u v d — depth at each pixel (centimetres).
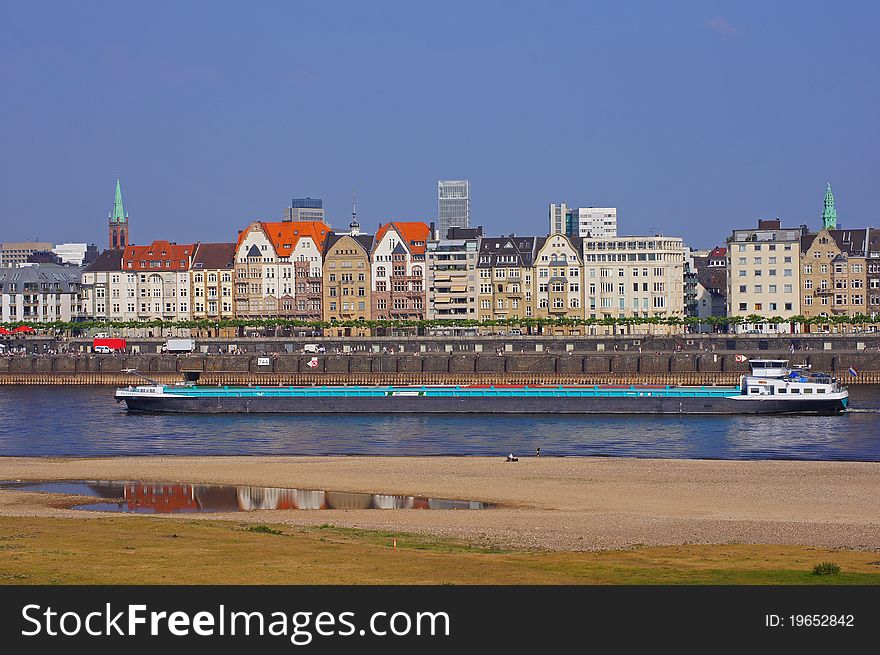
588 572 8906
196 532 10500
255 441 19262
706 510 12531
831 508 12625
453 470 15612
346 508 13075
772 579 8662
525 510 12606
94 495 14012
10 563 8938
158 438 19725
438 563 9175
